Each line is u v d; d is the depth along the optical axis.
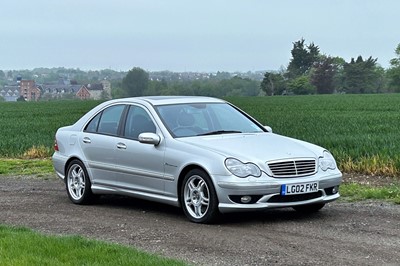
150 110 10.70
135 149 10.53
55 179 15.15
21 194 12.98
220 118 10.87
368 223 9.14
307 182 9.31
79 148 11.71
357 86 165.88
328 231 8.72
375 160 14.74
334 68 163.88
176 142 9.98
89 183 11.48
